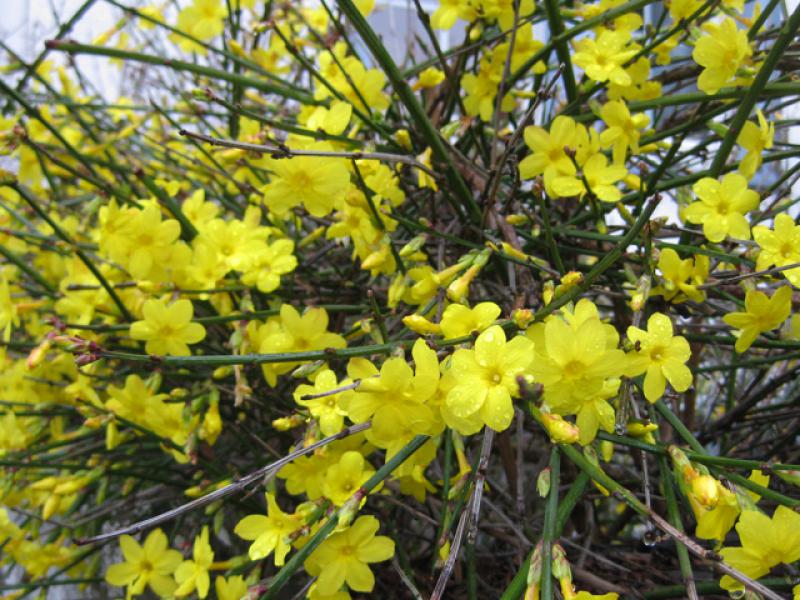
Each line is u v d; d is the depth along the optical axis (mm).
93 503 362
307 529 165
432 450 179
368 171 217
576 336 142
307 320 194
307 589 190
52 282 343
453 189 229
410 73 293
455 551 143
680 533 139
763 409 277
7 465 255
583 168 204
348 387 154
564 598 141
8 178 244
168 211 282
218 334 312
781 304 173
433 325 170
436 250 286
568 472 278
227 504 276
